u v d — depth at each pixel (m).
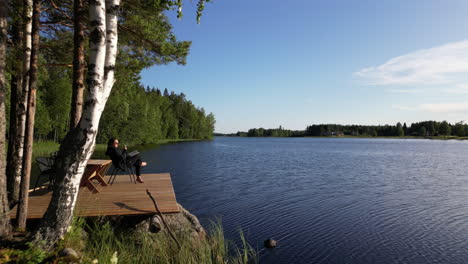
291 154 46.56
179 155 36.19
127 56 9.12
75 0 5.94
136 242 5.93
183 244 6.07
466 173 23.58
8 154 6.43
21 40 6.98
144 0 8.07
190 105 123.81
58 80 37.78
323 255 6.98
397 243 7.85
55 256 3.90
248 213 10.47
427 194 14.59
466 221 9.91
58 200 4.14
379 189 15.89
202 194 13.55
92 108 4.06
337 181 18.59
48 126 36.09
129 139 53.00
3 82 4.42
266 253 6.98
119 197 6.73
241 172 22.19
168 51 8.88
